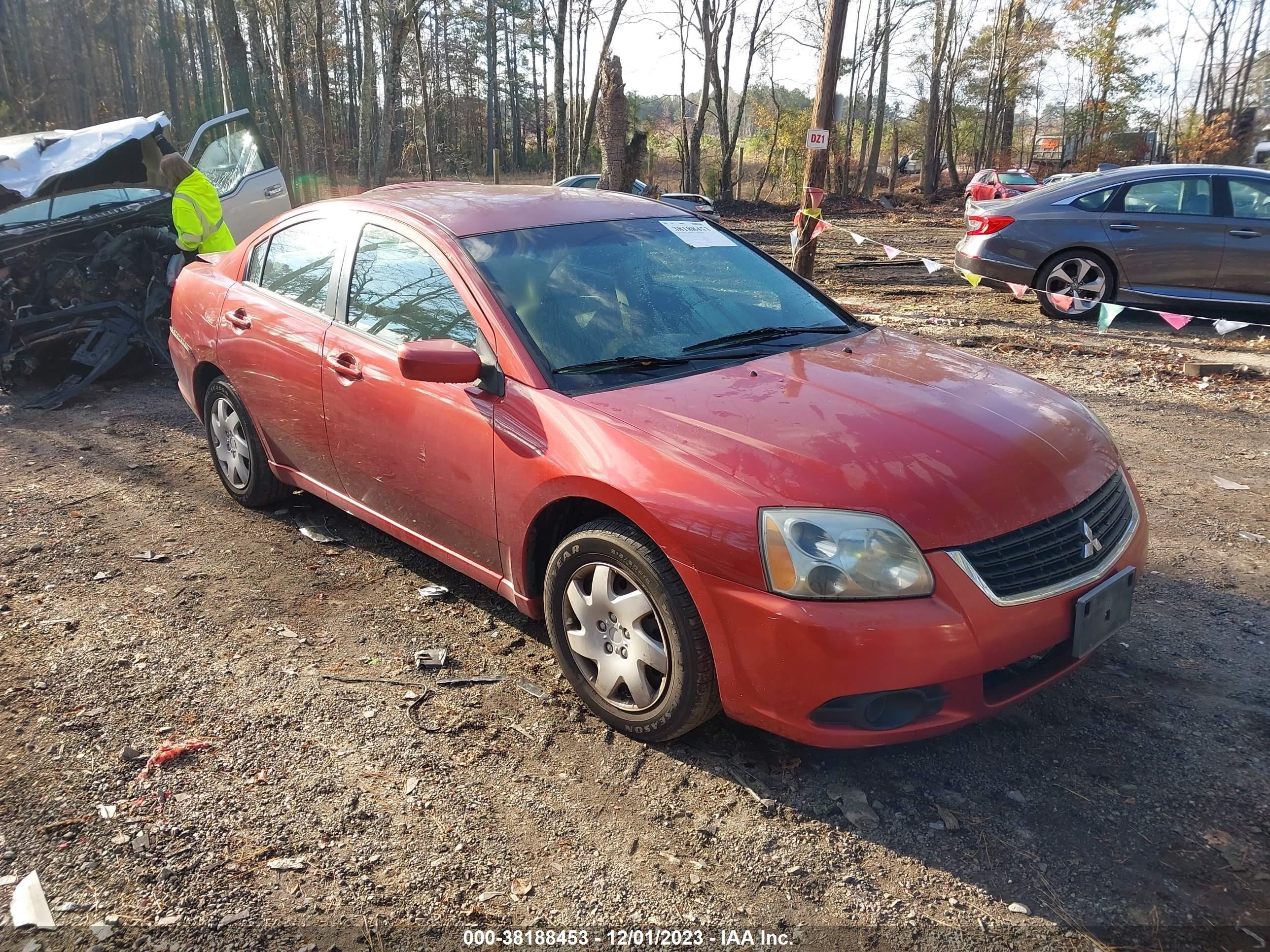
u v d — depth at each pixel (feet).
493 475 10.76
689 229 13.85
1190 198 31.45
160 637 12.01
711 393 10.25
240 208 31.83
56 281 24.70
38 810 8.82
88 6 124.77
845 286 42.55
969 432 9.56
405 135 161.99
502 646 11.85
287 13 86.28
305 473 14.46
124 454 19.58
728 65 113.39
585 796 9.12
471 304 11.27
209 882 7.98
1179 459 18.93
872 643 8.11
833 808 8.94
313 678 11.12
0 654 11.57
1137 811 8.83
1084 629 8.97
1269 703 10.54
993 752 9.77
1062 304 33.19
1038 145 152.76
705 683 9.08
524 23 169.27
